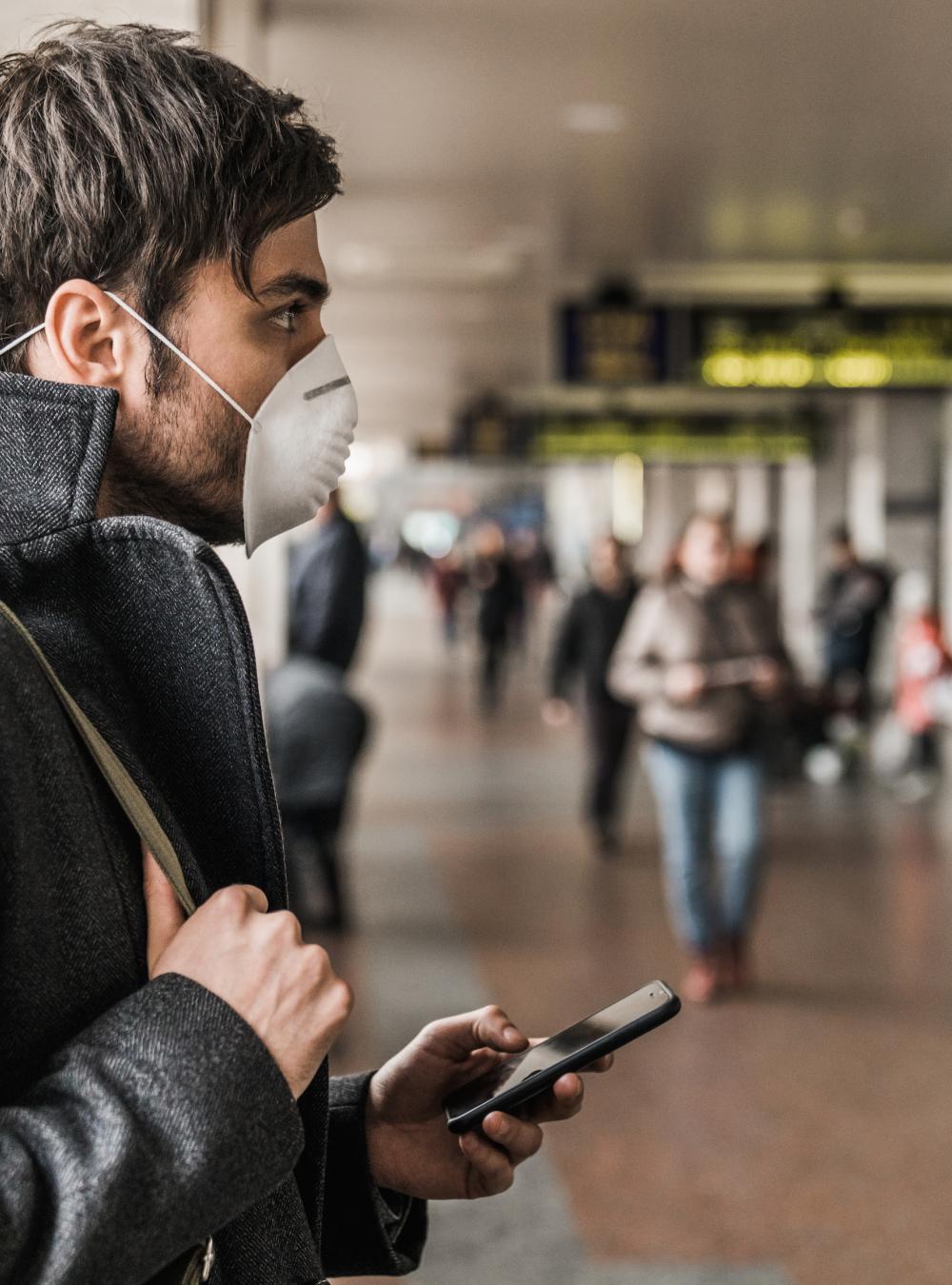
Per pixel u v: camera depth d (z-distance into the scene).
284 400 1.26
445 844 9.40
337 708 6.97
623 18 5.81
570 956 6.62
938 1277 3.57
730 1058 5.31
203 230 1.18
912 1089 4.96
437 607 40.72
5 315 1.21
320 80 6.52
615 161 7.95
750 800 6.19
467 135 7.43
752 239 9.93
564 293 12.28
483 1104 1.37
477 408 22.56
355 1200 1.46
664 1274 3.60
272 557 6.91
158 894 1.10
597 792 9.44
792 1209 3.99
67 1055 0.99
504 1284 3.54
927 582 17.23
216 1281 1.12
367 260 10.95
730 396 19.67
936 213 9.15
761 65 6.38
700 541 6.42
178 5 3.36
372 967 6.40
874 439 17.55
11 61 1.22
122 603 1.17
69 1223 0.92
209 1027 1.01
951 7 5.70
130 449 1.22
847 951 6.76
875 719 16.08
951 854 9.02
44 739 1.04
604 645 9.56
